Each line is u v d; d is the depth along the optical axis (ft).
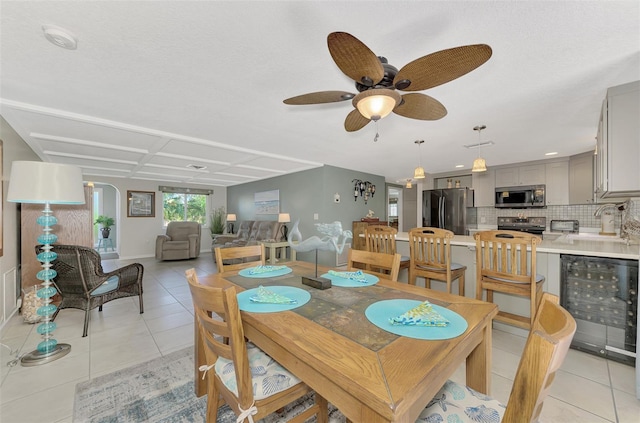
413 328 3.24
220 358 4.25
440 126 9.86
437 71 4.20
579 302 7.20
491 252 8.18
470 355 3.93
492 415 2.95
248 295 4.50
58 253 8.02
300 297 4.41
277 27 4.69
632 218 8.76
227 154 13.92
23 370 6.32
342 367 2.46
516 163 17.17
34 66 5.84
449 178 21.25
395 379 2.28
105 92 7.10
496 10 4.29
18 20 4.42
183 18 4.46
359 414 2.41
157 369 6.36
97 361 6.73
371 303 4.14
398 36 4.93
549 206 16.55
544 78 6.40
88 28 4.66
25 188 6.44
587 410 4.98
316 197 18.20
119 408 5.08
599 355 6.88
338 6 4.20
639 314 5.28
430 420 2.92
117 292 9.12
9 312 9.19
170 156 14.17
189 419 4.82
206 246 26.84
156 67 5.94
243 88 6.91
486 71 6.09
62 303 8.41
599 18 4.42
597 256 6.83
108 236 26.27
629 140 6.50
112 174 20.17
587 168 14.16
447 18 4.46
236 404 3.53
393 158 15.74
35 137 10.52
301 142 12.07
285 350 3.28
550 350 1.81
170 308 10.53
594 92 7.09
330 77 6.40
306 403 5.28
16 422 4.75
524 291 6.48
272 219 21.79
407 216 28.27
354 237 16.28
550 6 4.19
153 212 23.47
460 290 8.51
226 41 5.07
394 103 4.76
